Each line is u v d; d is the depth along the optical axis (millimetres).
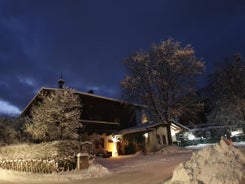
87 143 21078
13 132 29375
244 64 36250
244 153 10367
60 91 26203
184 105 32500
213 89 39562
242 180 8172
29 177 18188
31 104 33312
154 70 32938
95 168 17688
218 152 9711
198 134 42719
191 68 32719
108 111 37156
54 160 18312
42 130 24625
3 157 25156
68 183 14656
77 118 26016
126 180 13180
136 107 37938
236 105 35469
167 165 16484
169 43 33750
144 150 31672
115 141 34750
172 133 36562
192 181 8727
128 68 33781
